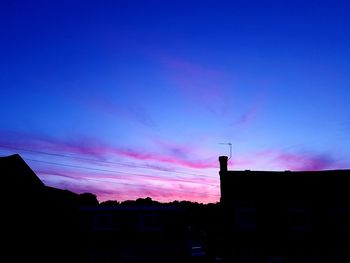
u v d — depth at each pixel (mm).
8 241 26250
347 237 24047
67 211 33062
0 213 26031
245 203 25297
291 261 23953
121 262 29094
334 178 25219
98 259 29312
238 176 25938
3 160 27516
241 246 24469
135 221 30156
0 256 25297
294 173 25734
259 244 24344
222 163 27609
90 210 30484
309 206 24844
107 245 29578
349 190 24859
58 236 31625
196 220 63688
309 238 24219
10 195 27281
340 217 24484
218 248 39188
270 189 25391
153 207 30344
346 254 23766
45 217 30828
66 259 30781
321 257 23828
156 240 29531
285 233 24422
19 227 27594
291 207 25000
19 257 27062
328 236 24125
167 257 29125
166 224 29969
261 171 26094
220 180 26484
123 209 30375
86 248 29625
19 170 28578
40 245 29609
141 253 29328
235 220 25000
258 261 24094
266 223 24688
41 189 30828
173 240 29484
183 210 30531
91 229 30094
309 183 25297
